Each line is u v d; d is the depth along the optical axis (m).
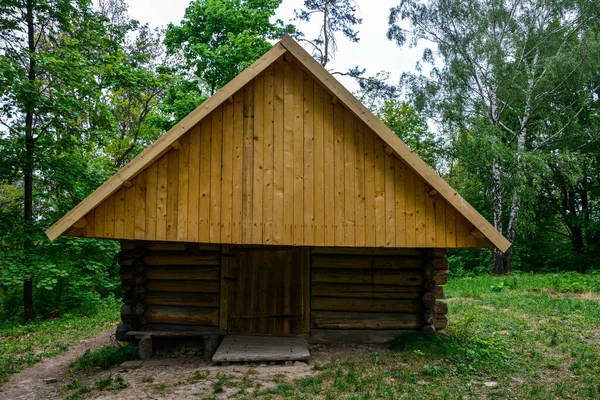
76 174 16.50
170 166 8.30
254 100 8.45
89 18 16.36
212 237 8.20
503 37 24.81
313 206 8.27
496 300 14.41
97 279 18.20
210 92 25.00
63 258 15.45
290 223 8.23
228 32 22.11
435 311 9.24
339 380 7.01
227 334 9.48
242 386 6.98
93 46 16.39
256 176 8.32
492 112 24.98
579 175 22.23
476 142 23.17
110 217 8.16
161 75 17.05
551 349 8.94
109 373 8.19
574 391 6.71
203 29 22.67
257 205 8.27
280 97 8.46
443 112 24.61
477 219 7.88
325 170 8.34
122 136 25.42
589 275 19.67
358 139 8.38
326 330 9.48
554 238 30.19
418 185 8.29
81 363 9.35
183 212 8.23
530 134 25.78
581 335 9.94
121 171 7.94
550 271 26.19
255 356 8.15
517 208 24.27
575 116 23.58
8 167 15.04
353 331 9.42
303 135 8.40
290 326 9.52
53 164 15.94
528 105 23.75
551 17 24.27
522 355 8.55
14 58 14.98
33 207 19.50
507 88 23.48
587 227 25.86
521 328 10.57
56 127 15.40
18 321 15.59
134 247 9.55
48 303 17.14
